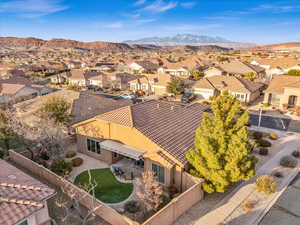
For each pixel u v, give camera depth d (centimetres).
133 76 8831
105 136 2745
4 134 2875
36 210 1386
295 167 2595
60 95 4441
